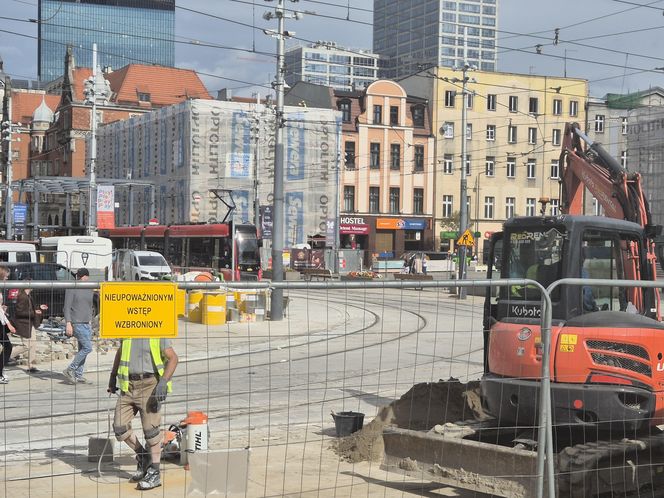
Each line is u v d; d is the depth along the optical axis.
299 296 39.47
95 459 9.11
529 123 76.56
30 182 56.38
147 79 95.56
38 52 184.62
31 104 115.75
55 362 17.09
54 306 18.48
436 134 75.00
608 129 76.31
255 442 10.27
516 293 8.57
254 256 44.75
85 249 32.84
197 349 19.72
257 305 27.36
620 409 7.70
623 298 8.92
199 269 43.38
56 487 8.02
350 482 8.45
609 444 7.59
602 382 7.79
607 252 8.76
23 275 21.61
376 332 23.75
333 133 66.94
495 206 76.25
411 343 21.30
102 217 42.47
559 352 7.91
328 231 64.19
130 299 6.41
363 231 72.69
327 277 54.44
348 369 16.69
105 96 92.06
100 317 6.32
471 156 75.25
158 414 8.06
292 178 65.38
